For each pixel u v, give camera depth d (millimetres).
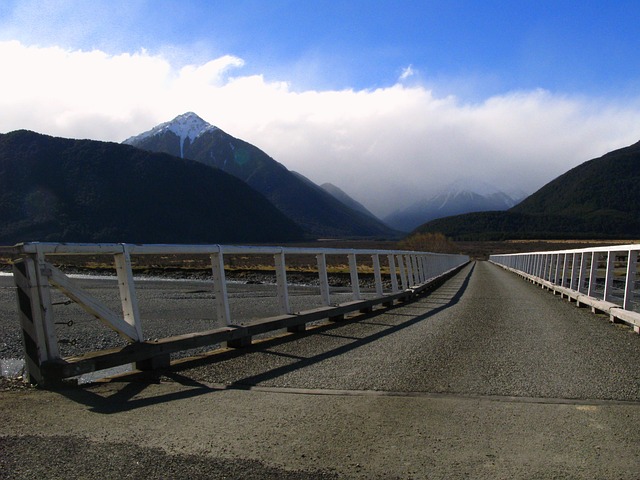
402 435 3914
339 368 6336
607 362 6691
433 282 24234
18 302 5305
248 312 16359
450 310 13617
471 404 4770
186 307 18078
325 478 3143
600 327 10227
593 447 3674
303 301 19094
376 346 7988
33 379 5262
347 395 5082
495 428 4090
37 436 3756
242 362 6727
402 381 5656
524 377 5832
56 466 3248
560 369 6250
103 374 7195
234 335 7469
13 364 8594
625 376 5883
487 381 5648
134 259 66875
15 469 3197
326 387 5395
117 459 3365
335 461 3402
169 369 6223
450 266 41125
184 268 46562
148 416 4297
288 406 4672
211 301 20391
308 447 3645
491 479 3152
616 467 3330
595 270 13898
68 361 5172
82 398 4836
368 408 4629
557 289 18906
